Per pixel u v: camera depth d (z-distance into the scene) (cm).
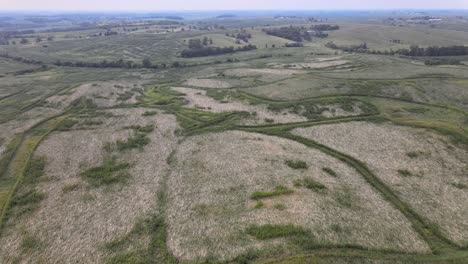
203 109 7750
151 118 7156
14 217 3881
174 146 5769
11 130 6544
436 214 3797
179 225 3669
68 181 4650
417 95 7856
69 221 3784
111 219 3812
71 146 5781
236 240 3378
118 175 4794
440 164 4862
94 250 3347
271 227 3509
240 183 4428
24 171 4912
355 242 3316
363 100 7725
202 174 4731
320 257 3123
